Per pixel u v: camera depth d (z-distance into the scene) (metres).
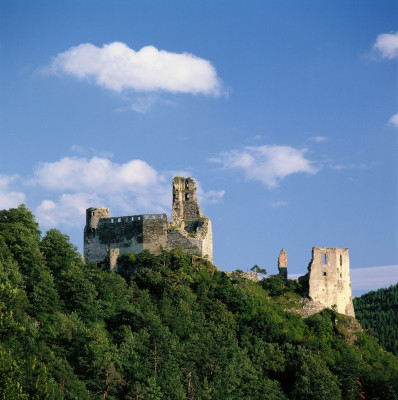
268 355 183.38
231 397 164.75
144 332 168.62
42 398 138.25
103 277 188.25
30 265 183.12
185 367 165.88
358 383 183.50
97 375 155.25
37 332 158.75
